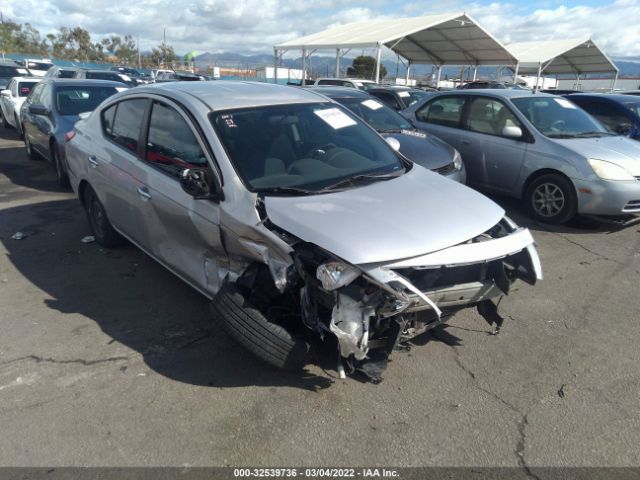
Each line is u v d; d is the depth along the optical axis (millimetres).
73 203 6891
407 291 2611
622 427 2740
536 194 6348
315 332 2920
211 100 3697
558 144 6109
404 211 2977
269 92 4098
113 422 2732
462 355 3402
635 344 3568
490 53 28203
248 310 2885
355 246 2600
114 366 3219
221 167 3232
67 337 3541
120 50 74562
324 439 2631
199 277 3539
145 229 4102
